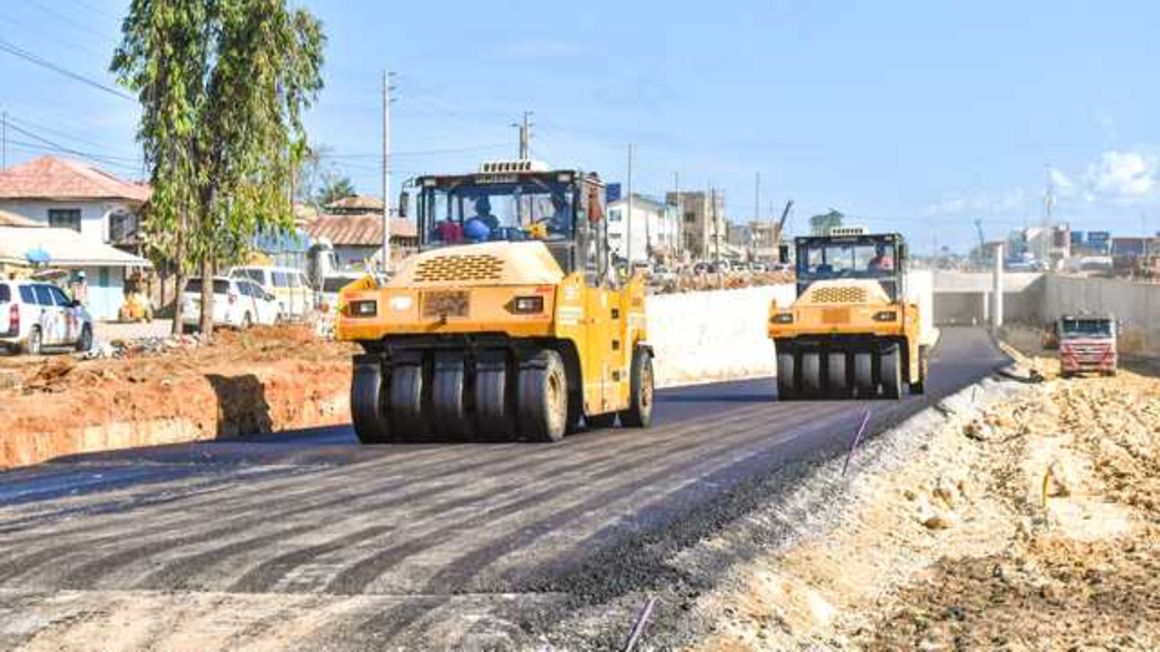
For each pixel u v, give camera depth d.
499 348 17.91
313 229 84.31
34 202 63.19
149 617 7.88
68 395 19.56
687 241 155.88
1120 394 47.28
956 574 14.21
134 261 56.25
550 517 11.74
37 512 11.61
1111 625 11.95
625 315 20.73
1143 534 17.38
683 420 24.02
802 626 10.48
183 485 13.46
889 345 30.03
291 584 8.80
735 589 10.51
